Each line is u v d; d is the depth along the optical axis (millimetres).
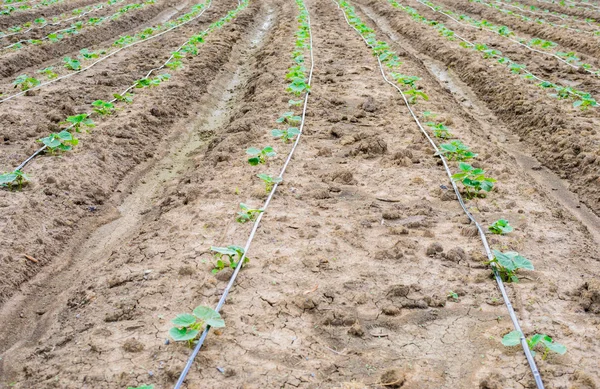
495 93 9828
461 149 6262
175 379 3242
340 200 5523
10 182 5922
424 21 16000
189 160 7645
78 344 3654
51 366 3510
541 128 8141
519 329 3656
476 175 5461
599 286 4055
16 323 4328
